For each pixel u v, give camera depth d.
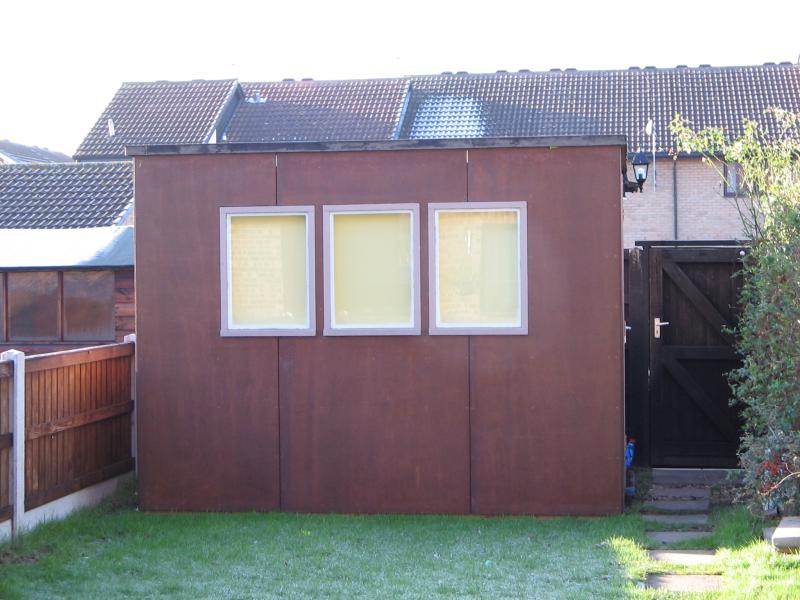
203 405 9.11
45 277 12.27
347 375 8.98
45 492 8.25
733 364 10.37
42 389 8.23
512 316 8.84
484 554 7.42
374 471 8.95
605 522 8.41
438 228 8.90
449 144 8.80
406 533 8.13
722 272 10.38
